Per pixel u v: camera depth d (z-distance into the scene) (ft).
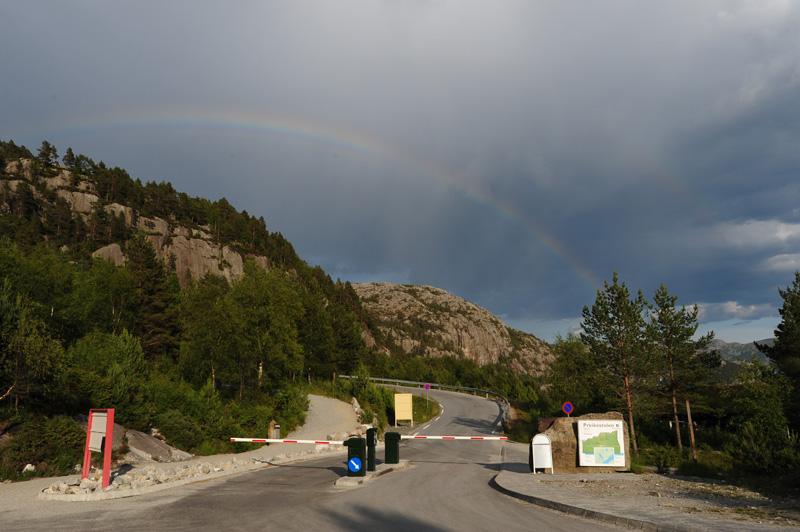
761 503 38.37
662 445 126.72
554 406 181.88
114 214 532.73
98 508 36.63
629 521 30.66
